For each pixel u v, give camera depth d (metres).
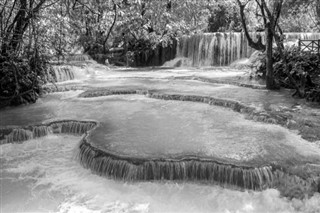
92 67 18.81
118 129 7.84
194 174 5.87
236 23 26.91
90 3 14.05
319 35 19.03
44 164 6.77
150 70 20.52
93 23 19.27
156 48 23.89
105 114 9.23
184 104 10.42
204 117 8.91
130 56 23.20
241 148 6.61
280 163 5.90
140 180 5.89
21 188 5.89
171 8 24.03
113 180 6.05
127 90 12.24
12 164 6.79
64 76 15.45
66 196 5.61
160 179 5.89
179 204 5.30
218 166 5.77
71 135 8.28
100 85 13.79
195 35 22.88
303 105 9.69
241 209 5.14
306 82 10.84
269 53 12.05
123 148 6.58
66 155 7.18
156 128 7.94
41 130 8.14
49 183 6.04
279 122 8.20
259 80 14.30
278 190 5.49
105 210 5.18
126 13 20.80
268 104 9.80
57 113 9.45
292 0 13.07
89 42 20.42
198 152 6.38
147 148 6.59
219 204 5.27
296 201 5.23
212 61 22.11
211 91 12.06
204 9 25.33
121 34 22.95
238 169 5.63
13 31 10.33
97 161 6.36
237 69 19.59
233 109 9.76
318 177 5.50
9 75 10.45
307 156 6.23
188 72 18.83
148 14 22.45
